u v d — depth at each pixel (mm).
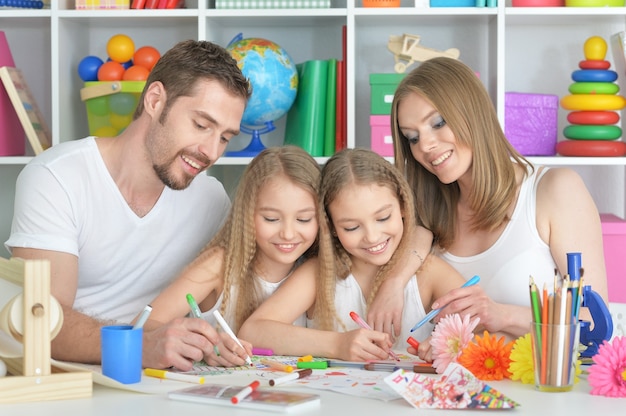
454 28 2672
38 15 2475
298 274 1702
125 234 1742
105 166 1722
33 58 2768
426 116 1678
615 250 2359
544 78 2695
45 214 1633
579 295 1188
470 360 1262
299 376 1264
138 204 1753
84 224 1698
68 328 1434
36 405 1082
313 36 2709
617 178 2721
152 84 1646
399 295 1657
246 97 1651
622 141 2570
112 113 2486
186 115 1605
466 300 1481
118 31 2732
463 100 1676
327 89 2469
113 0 2471
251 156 2459
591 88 2424
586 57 2492
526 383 1224
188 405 1089
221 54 1621
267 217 1640
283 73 2422
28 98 2531
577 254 1295
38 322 1103
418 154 1721
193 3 2727
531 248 1729
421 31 2684
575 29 2678
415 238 1765
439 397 1077
